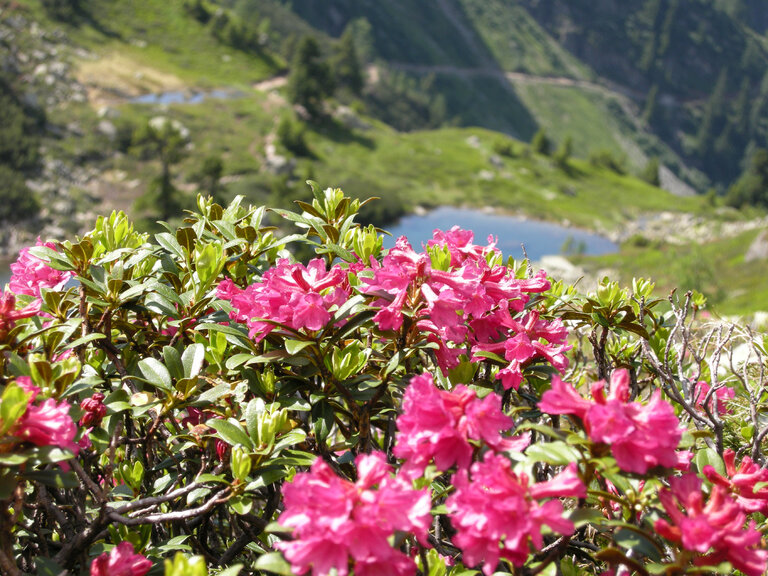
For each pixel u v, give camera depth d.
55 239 2.40
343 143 85.94
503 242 69.75
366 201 2.81
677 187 158.88
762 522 2.16
